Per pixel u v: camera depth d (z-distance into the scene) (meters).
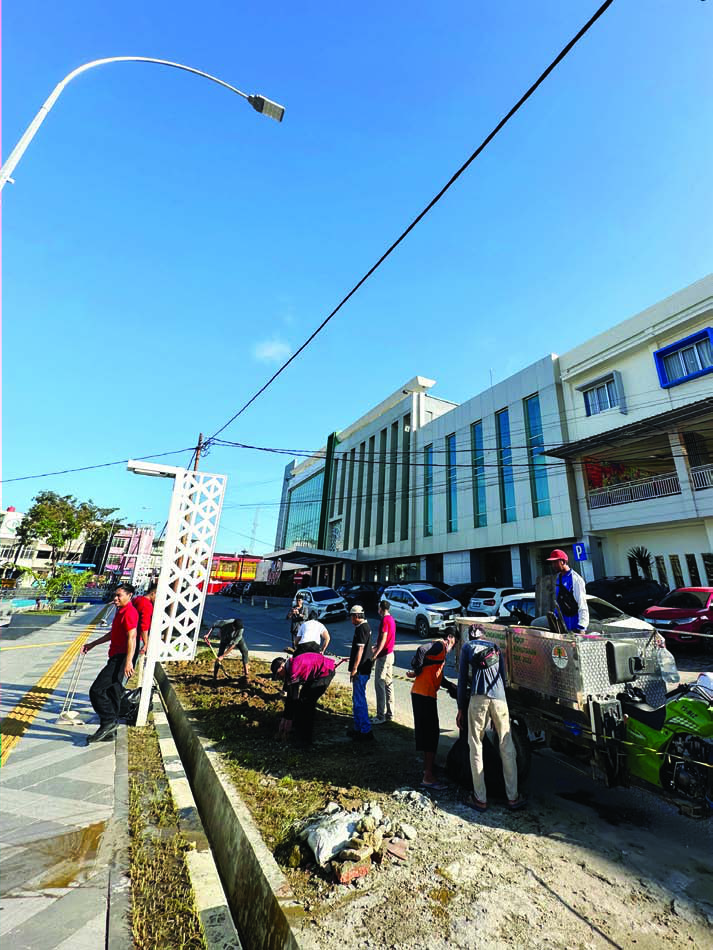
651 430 15.82
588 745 3.84
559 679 4.04
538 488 21.61
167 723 6.43
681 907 2.64
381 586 24.06
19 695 7.29
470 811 3.76
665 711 3.76
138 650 7.80
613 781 3.70
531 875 2.91
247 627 18.59
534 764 5.00
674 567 16.55
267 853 3.06
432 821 3.56
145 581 30.06
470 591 18.91
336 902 2.59
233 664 9.90
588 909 2.61
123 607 5.93
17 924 2.47
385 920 2.45
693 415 14.34
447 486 27.86
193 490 8.02
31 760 4.88
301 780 4.24
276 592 41.31
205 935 2.48
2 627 15.85
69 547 59.28
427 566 29.36
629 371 18.25
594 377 19.70
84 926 2.49
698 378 15.89
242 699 6.94
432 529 28.73
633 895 2.75
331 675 5.41
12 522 58.00
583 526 19.16
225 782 4.13
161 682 8.85
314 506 50.19
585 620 4.61
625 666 3.93
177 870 3.04
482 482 25.16
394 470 34.62
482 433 25.67
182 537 8.01
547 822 3.64
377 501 36.03
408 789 4.06
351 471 41.69
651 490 16.88
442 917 2.48
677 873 2.99
